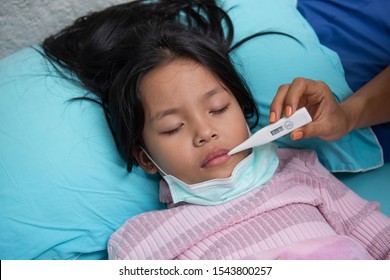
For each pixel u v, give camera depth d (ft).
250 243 2.81
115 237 3.09
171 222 3.00
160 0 3.87
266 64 3.55
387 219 3.11
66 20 4.22
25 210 3.01
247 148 2.80
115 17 3.72
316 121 2.94
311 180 3.17
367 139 3.59
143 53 2.95
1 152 3.06
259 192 2.98
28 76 3.35
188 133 2.84
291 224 2.88
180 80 2.84
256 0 3.87
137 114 2.95
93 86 3.37
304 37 3.73
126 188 3.22
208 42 3.11
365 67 3.76
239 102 3.15
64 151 3.12
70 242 3.08
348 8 3.95
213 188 2.93
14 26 4.11
